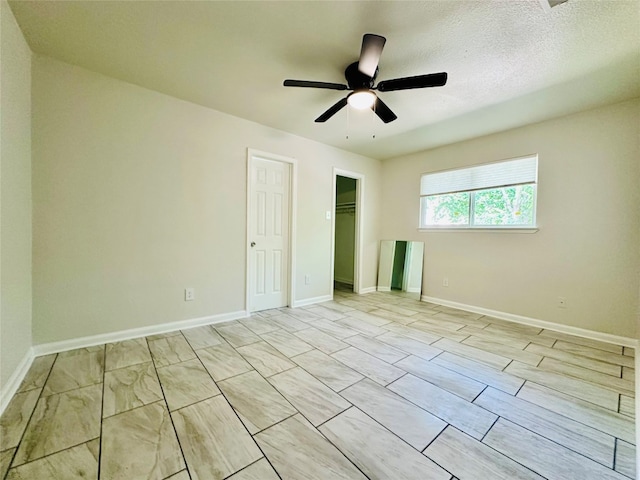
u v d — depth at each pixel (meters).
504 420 1.53
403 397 1.73
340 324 3.08
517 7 1.54
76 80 2.21
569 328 2.91
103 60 2.12
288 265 3.75
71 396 1.65
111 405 1.58
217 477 1.13
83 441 1.31
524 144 3.22
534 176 3.17
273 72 2.24
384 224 4.91
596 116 2.75
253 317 3.27
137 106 2.48
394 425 1.47
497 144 3.46
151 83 2.44
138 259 2.54
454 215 3.95
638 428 1.48
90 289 2.33
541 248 3.10
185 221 2.79
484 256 3.58
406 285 4.49
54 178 2.15
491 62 2.04
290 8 1.58
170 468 1.17
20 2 1.57
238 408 1.59
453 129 3.35
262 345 2.47
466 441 1.37
